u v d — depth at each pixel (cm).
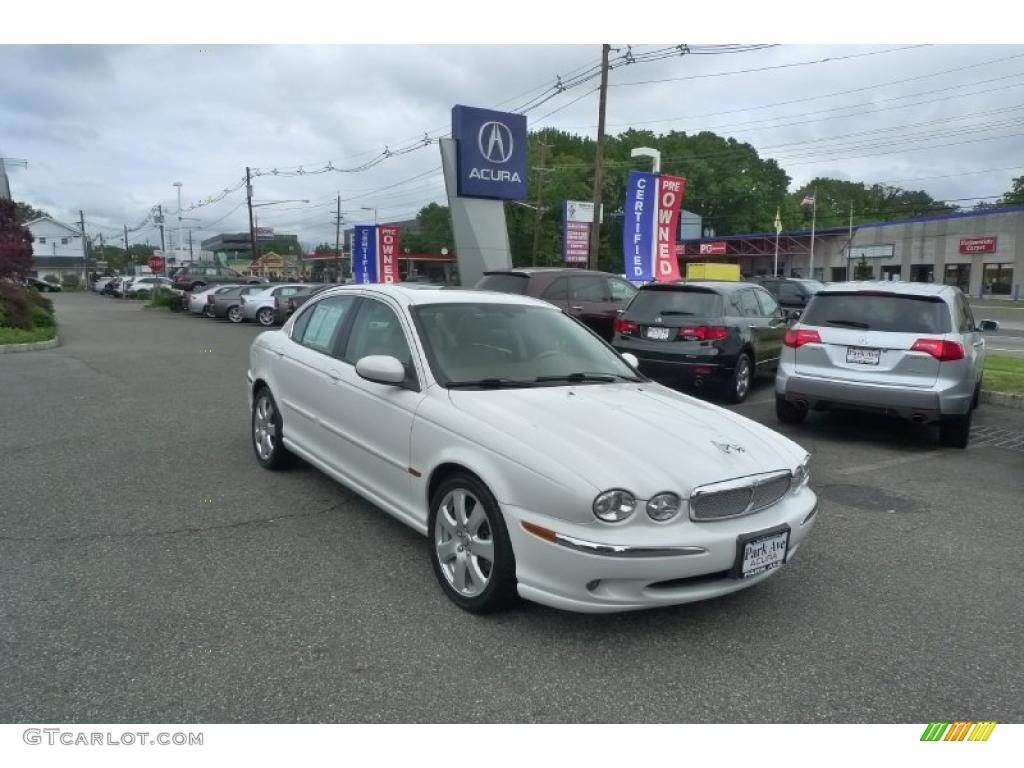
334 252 9062
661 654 334
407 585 395
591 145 7675
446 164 1823
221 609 364
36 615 354
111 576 399
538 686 306
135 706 286
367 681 306
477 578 359
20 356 1446
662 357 938
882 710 299
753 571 341
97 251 13250
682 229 6438
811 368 753
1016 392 984
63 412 849
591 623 359
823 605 388
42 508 506
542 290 1112
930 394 688
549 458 333
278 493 545
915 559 454
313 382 514
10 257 2550
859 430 823
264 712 285
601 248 6669
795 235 5728
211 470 605
